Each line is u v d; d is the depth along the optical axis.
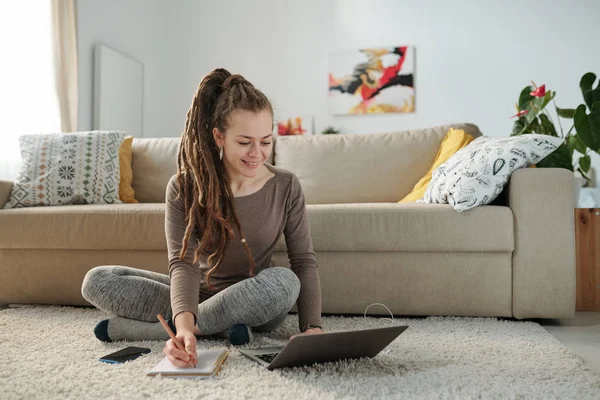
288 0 6.12
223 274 1.73
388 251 2.21
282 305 1.59
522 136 2.31
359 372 1.35
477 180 2.18
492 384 1.26
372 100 5.93
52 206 2.73
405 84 5.86
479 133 3.01
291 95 6.10
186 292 1.47
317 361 1.40
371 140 3.02
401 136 3.01
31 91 4.10
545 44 5.63
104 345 1.68
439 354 1.55
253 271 1.71
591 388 1.24
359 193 2.92
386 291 2.21
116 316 1.75
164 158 3.14
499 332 1.88
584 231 2.46
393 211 2.18
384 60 5.90
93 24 4.75
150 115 5.73
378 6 5.95
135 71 5.36
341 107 5.98
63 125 4.25
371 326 2.00
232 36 6.20
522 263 2.13
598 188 5.32
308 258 1.71
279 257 2.27
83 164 2.91
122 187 3.02
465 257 2.17
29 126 4.09
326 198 2.93
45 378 1.30
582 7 5.57
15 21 4.01
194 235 1.62
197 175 1.57
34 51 4.12
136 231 2.33
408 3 5.89
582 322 2.19
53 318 2.14
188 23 6.26
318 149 3.03
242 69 6.18
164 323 1.37
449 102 5.80
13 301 2.50
